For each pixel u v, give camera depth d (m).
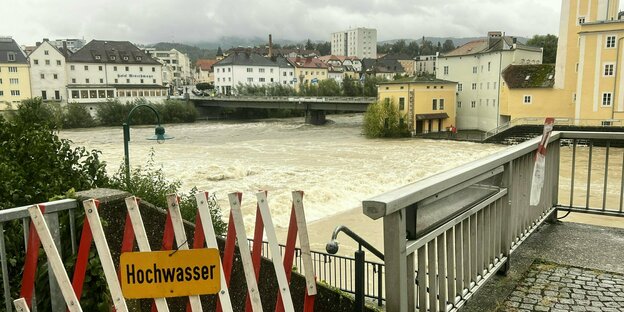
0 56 87.81
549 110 54.78
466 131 66.75
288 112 101.69
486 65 64.06
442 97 65.06
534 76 57.06
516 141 50.38
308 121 81.25
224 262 2.83
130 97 95.62
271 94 116.38
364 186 29.53
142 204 3.43
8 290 2.71
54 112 72.31
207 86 139.38
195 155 43.69
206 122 87.88
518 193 4.08
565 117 53.81
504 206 3.78
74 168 6.81
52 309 2.99
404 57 173.75
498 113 61.97
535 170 4.09
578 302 3.40
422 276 2.68
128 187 11.30
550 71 56.72
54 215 2.93
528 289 3.61
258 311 2.72
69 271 3.06
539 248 4.46
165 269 2.42
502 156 3.48
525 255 4.28
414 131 62.00
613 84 47.78
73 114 76.00
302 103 78.88
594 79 48.81
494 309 3.31
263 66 129.50
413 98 62.16
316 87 116.06
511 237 3.97
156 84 108.69
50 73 92.62
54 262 2.40
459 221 2.95
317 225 21.42
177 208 2.53
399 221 2.37
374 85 117.56
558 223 5.28
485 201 3.32
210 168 34.25
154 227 3.45
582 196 22.98
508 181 3.76
